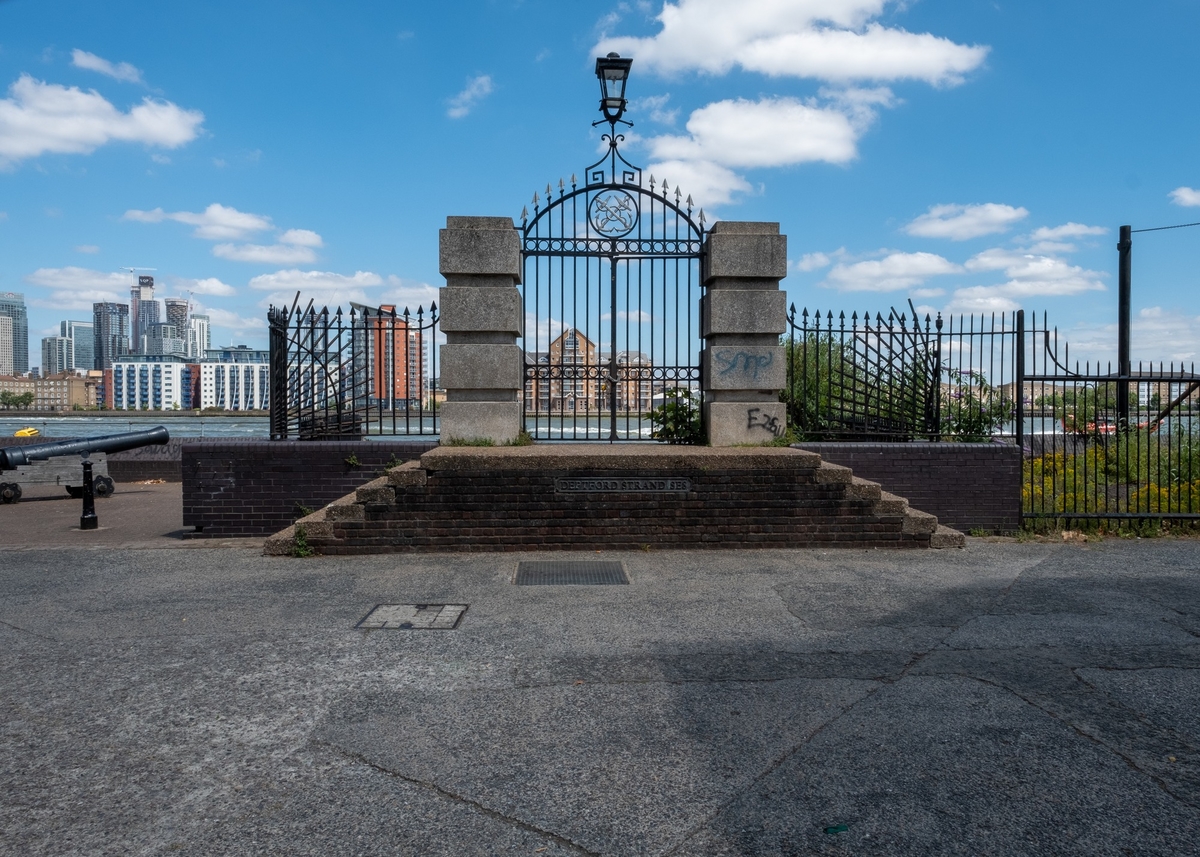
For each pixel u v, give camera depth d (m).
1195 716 4.04
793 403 10.88
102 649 5.05
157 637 5.30
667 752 3.63
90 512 12.61
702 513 8.33
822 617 5.78
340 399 10.49
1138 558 7.98
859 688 4.40
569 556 7.97
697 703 4.19
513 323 9.35
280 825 3.03
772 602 6.20
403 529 8.15
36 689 4.38
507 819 3.08
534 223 9.95
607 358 10.35
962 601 6.23
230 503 9.98
